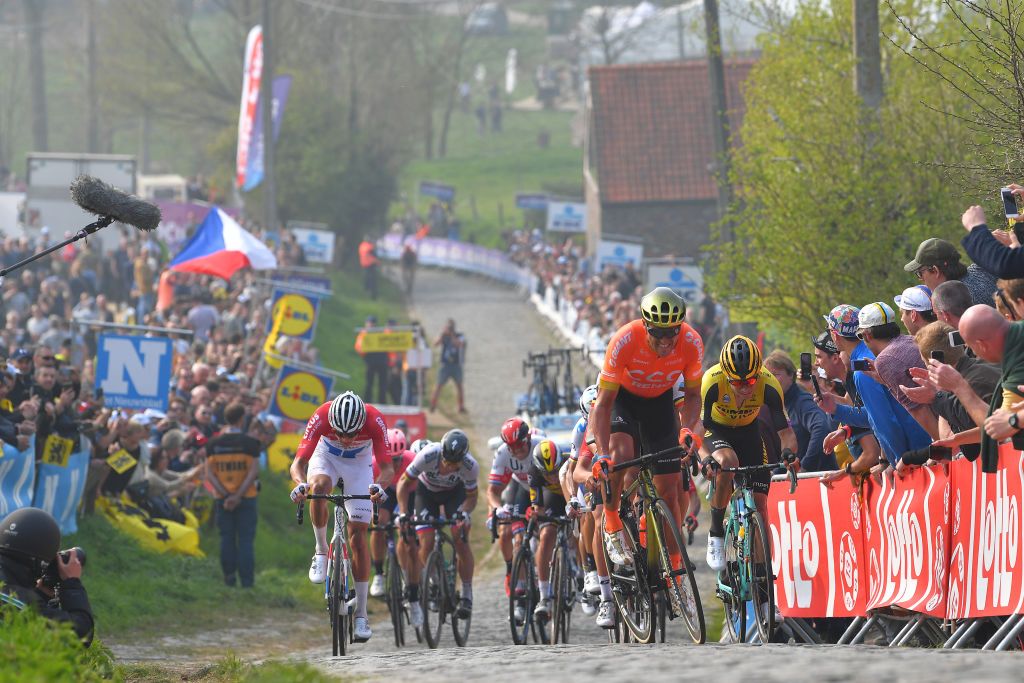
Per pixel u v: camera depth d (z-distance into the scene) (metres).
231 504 39.81
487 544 52.50
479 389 86.44
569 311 97.62
